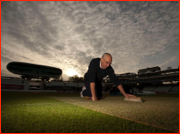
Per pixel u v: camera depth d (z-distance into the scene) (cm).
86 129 80
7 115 116
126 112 138
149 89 3728
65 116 116
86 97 333
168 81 3662
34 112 132
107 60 259
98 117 113
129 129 80
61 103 220
